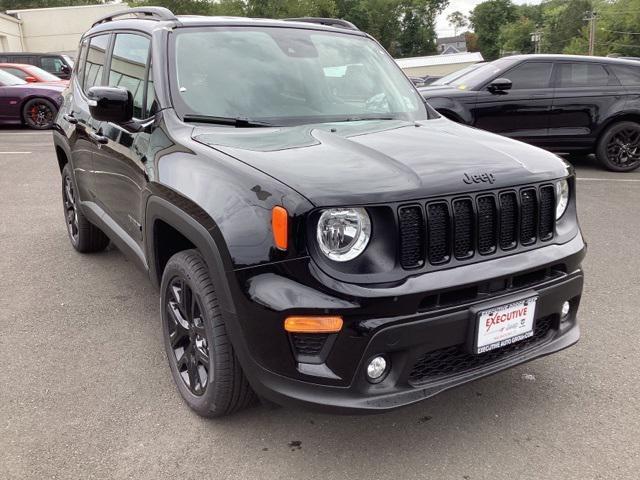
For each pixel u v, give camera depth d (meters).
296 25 3.74
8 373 3.09
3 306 3.92
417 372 2.27
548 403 2.83
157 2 47.44
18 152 10.34
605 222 6.02
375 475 2.34
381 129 2.91
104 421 2.68
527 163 2.54
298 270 2.06
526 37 105.31
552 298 2.48
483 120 8.30
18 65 15.16
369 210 2.10
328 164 2.29
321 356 2.12
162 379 3.04
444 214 2.21
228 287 2.22
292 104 3.15
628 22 80.25
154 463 2.41
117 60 3.82
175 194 2.57
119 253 5.00
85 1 55.72
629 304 3.97
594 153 8.73
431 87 8.85
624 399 2.85
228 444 2.53
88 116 4.09
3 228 5.77
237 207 2.21
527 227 2.47
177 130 2.85
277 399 2.19
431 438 2.57
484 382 3.02
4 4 57.41
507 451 2.48
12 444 2.52
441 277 2.17
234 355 2.41
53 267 4.66
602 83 8.38
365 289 2.06
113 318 3.75
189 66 3.16
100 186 3.92
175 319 2.78
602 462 2.40
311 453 2.47
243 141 2.64
